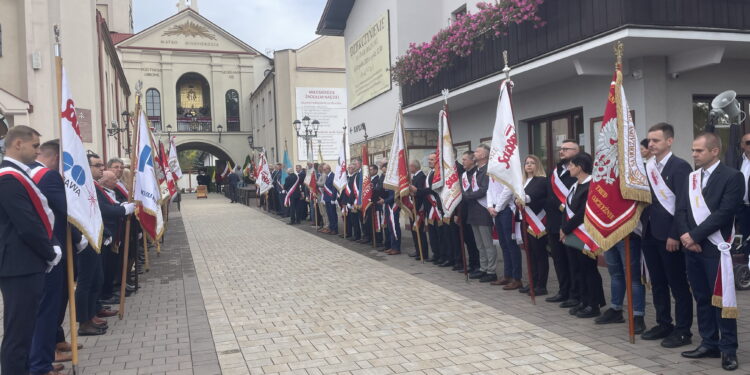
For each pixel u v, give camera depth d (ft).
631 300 17.17
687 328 16.61
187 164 193.88
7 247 13.85
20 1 52.42
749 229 18.97
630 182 16.55
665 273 17.29
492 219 26.58
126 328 20.81
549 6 28.78
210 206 94.32
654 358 15.72
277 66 105.70
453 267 30.58
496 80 33.27
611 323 19.42
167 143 130.52
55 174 15.60
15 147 14.34
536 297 23.72
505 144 23.09
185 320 21.81
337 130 107.96
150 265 35.65
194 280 30.30
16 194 13.62
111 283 24.91
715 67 29.37
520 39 31.14
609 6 24.94
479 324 19.76
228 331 20.03
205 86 142.31
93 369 16.30
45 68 52.70
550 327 19.16
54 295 15.65
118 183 26.78
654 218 16.75
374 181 39.63
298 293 25.95
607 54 27.20
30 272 13.96
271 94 113.91
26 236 13.69
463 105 42.80
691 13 24.79
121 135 95.71
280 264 34.42
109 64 79.82
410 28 48.44
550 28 28.76
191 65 136.05
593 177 17.75
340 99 108.06
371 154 56.08
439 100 40.55
